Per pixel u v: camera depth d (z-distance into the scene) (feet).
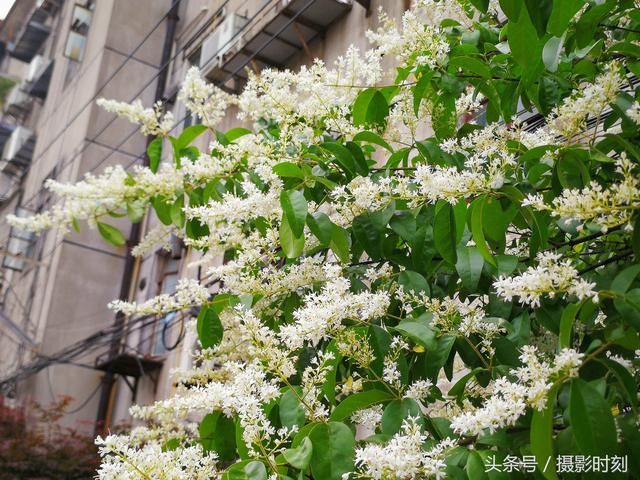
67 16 46.11
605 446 4.07
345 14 19.30
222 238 8.02
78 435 27.78
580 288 4.39
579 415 4.13
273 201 6.68
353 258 7.32
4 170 45.93
